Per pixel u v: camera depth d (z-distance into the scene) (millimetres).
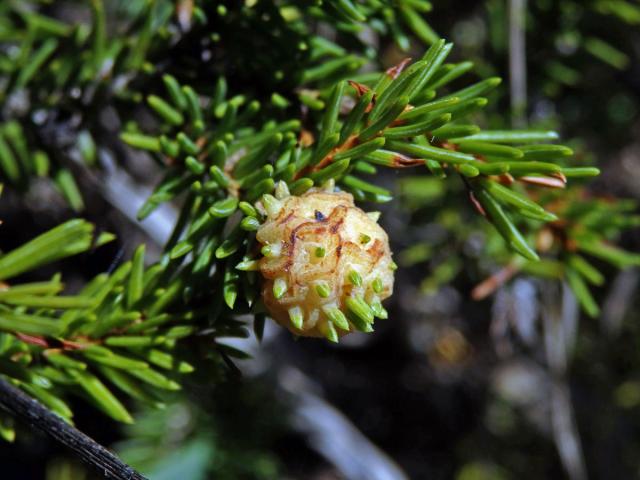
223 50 240
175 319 213
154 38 248
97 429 424
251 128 230
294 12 245
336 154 206
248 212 200
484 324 543
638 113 455
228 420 408
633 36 433
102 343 214
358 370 564
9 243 467
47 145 265
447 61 375
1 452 477
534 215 211
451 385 565
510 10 315
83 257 455
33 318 193
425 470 552
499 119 320
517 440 554
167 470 382
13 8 302
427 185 328
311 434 480
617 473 527
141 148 237
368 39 339
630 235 493
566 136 436
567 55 378
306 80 233
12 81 262
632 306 515
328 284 195
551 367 365
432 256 362
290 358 521
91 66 257
